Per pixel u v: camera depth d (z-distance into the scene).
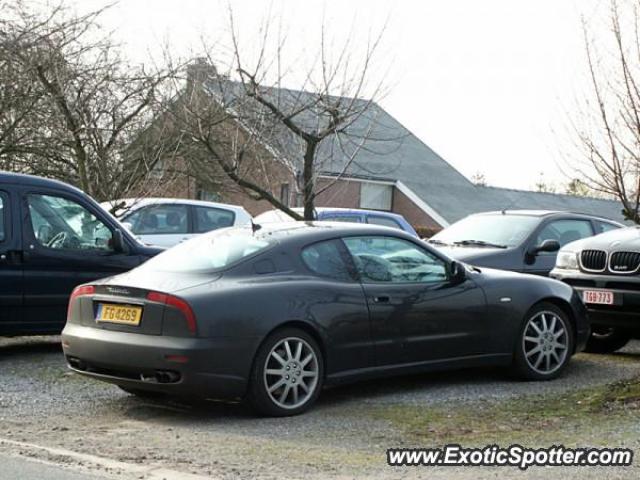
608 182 9.51
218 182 19.33
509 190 47.00
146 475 5.61
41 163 17.00
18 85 15.88
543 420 7.29
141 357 7.21
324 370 7.75
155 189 15.73
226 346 7.16
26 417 7.39
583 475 5.61
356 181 38.84
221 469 5.81
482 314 8.73
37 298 9.89
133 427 7.11
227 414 7.58
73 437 6.71
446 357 8.51
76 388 8.52
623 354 11.00
